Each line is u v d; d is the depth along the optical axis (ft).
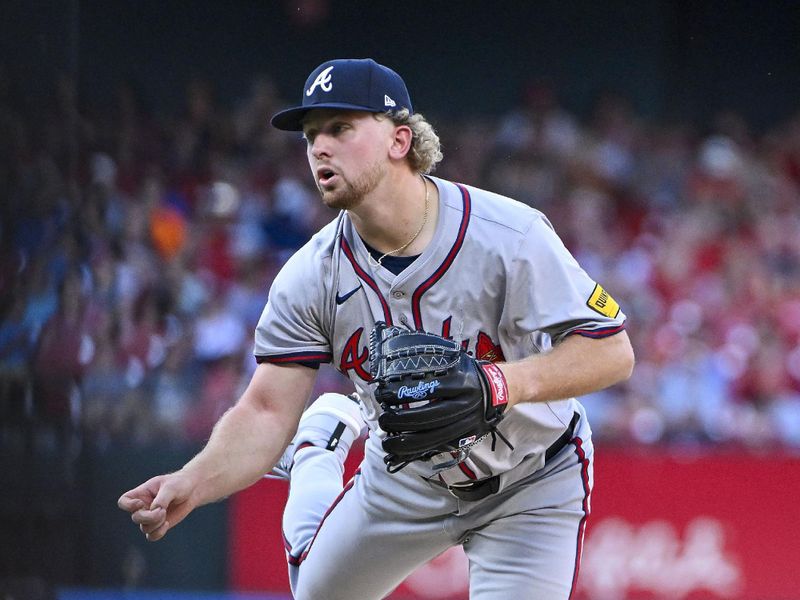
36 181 31.71
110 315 98.48
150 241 114.42
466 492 37.52
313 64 145.89
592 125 147.02
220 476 35.37
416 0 148.77
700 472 89.30
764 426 104.99
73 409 32.60
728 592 88.33
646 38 151.23
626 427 101.19
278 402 36.73
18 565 31.42
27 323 31.40
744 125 151.02
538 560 37.60
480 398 31.12
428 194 34.50
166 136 130.93
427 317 34.53
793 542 88.79
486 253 33.91
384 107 32.94
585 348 33.71
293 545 41.98
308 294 35.63
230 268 115.85
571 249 128.06
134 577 83.97
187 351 104.01
